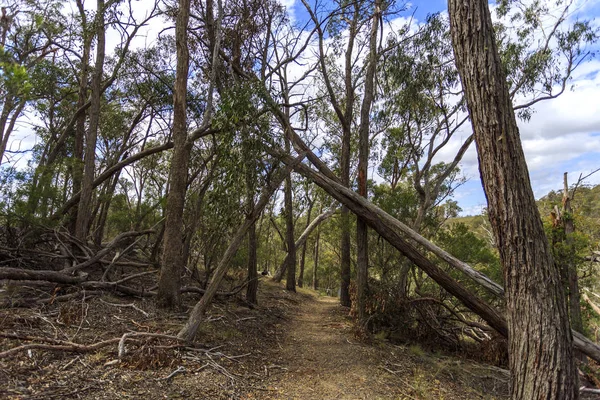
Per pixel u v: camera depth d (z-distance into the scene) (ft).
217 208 21.91
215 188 21.98
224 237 30.63
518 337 11.85
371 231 35.14
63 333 16.58
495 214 12.26
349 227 43.57
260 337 24.97
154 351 15.81
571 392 11.16
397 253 34.53
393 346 27.35
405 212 38.14
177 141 25.44
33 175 31.50
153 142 60.59
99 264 32.22
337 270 58.18
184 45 25.80
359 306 30.68
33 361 13.24
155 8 40.68
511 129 12.21
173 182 25.21
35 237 29.81
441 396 19.15
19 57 35.47
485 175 12.48
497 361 26.86
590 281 37.22
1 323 15.49
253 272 36.19
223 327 24.23
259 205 22.84
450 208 46.83
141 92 45.27
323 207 79.00
